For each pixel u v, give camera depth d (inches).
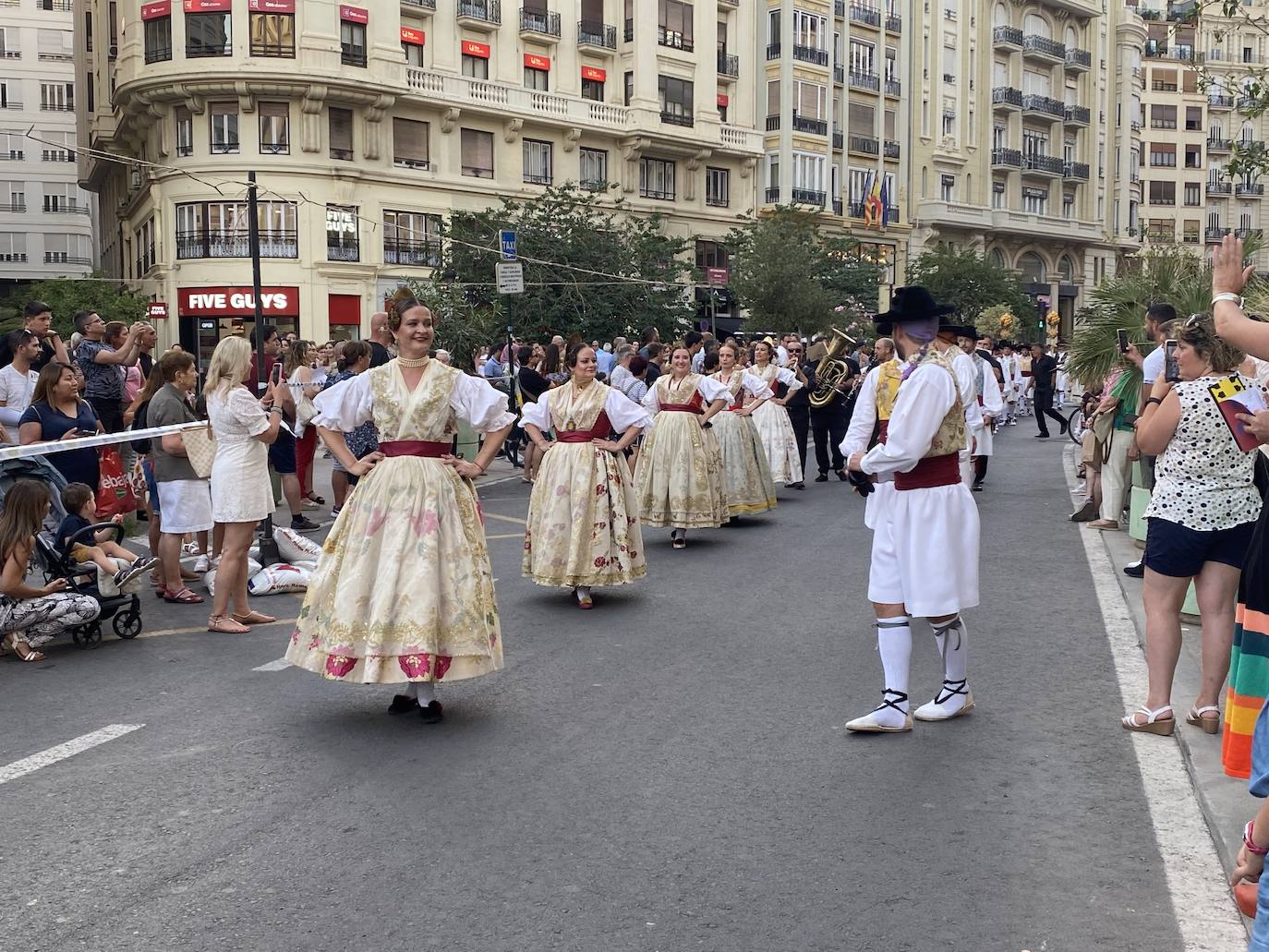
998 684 261.0
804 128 2028.8
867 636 306.7
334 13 1382.9
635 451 610.9
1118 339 431.8
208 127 1390.3
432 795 194.2
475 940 145.5
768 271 1665.8
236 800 192.2
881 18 2196.1
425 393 232.1
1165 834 178.4
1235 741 195.0
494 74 1579.7
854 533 481.1
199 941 145.4
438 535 229.8
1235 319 141.9
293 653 232.4
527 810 187.8
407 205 1483.8
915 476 226.4
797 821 183.3
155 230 1446.9
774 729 230.1
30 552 290.2
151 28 1392.7
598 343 1369.3
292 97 1385.3
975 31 2407.7
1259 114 486.0
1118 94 2753.4
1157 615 224.2
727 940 145.4
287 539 387.9
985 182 2432.3
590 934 146.8
